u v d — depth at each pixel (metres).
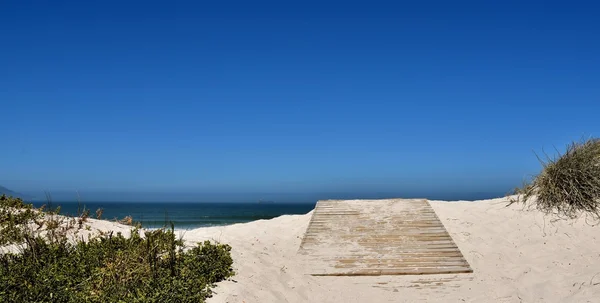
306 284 8.14
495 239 9.93
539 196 10.86
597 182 9.96
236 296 6.88
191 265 7.26
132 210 60.94
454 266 8.89
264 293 7.25
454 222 11.25
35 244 7.23
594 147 10.61
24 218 8.89
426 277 8.54
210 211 63.62
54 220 9.34
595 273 7.53
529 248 9.21
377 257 9.49
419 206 12.34
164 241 7.87
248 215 49.69
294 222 12.93
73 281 6.36
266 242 10.95
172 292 6.06
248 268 8.34
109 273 6.41
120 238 8.12
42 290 5.85
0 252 7.52
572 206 10.12
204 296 6.57
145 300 5.71
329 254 9.77
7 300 5.50
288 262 9.31
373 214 11.93
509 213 10.98
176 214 51.69
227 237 11.15
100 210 11.40
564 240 9.16
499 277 8.22
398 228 10.94
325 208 12.64
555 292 7.21
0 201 9.73
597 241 8.80
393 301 7.50
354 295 7.77
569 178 10.25
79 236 8.91
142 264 6.81
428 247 9.84
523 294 7.32
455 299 7.48
